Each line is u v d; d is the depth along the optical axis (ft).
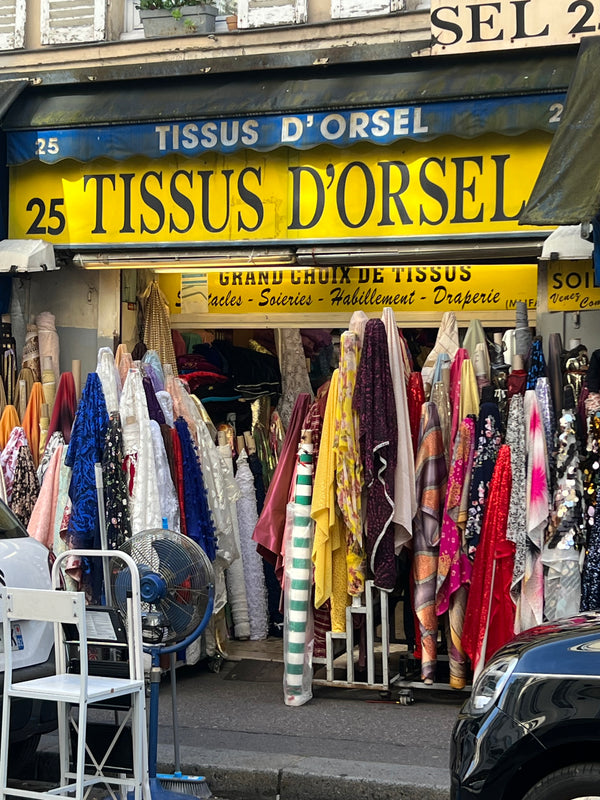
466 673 22.24
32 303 27.76
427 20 26.81
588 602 20.57
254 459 28.12
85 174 26.25
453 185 23.89
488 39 22.97
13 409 26.21
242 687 23.71
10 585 17.21
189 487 23.86
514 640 13.92
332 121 23.86
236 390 29.25
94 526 22.53
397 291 27.76
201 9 28.68
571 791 12.36
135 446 22.84
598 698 12.46
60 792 15.40
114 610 16.34
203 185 25.50
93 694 15.20
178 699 22.67
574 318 23.49
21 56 30.27
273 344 30.07
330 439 22.29
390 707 22.02
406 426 22.11
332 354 30.35
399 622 27.14
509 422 21.47
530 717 12.73
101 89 25.95
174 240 25.71
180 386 25.54
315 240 24.79
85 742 15.69
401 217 24.23
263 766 17.99
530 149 23.44
